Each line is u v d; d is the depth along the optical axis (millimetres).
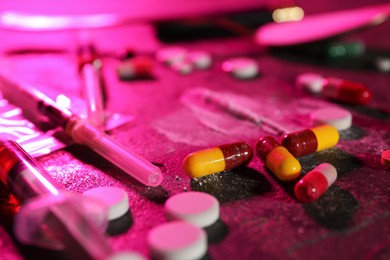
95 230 102
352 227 118
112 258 92
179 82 218
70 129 155
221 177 141
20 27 240
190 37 281
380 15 236
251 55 257
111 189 128
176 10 273
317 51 253
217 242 114
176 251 106
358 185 135
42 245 114
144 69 223
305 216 123
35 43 263
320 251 110
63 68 232
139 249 113
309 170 143
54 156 153
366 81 217
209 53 260
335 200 129
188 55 247
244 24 284
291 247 112
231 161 140
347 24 243
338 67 237
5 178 130
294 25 263
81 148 158
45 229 110
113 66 239
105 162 150
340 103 193
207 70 235
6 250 113
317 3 333
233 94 204
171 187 136
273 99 198
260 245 113
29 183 122
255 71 227
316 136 148
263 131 169
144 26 287
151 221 122
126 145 159
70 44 261
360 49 257
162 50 260
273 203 128
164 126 173
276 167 136
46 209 107
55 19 244
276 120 178
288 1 292
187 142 161
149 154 154
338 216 122
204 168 136
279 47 257
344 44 252
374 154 153
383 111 185
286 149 142
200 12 277
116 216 122
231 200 130
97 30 270
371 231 117
